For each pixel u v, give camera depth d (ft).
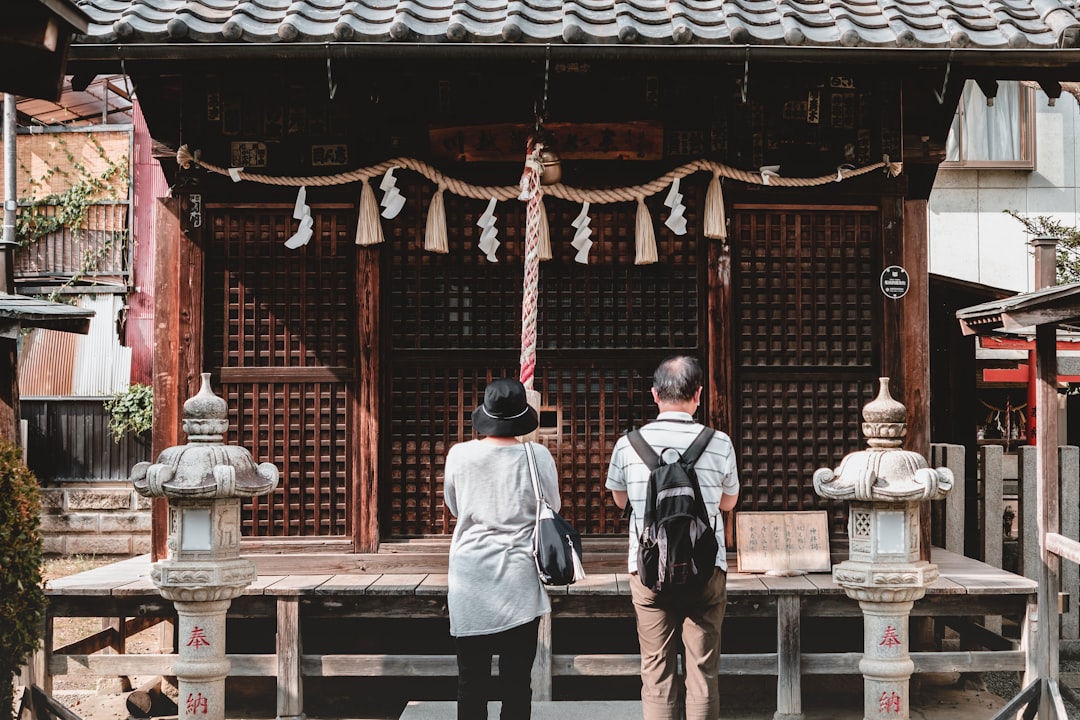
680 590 11.62
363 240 17.85
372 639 19.15
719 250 18.15
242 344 18.31
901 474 13.84
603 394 18.34
